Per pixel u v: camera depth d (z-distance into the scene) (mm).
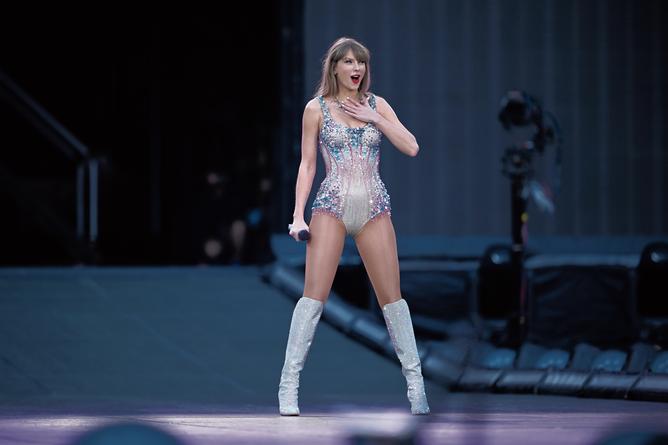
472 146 37000
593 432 11836
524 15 37094
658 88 37281
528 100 27016
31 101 46812
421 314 30281
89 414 15586
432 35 36938
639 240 37188
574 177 37281
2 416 15062
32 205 44812
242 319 28422
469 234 36906
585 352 19984
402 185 37000
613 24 37250
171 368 24125
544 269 29594
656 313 28750
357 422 12320
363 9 36812
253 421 13633
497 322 28828
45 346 25219
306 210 35781
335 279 30266
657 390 17688
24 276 32344
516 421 13438
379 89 36969
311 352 25828
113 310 28562
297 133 36406
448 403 17281
